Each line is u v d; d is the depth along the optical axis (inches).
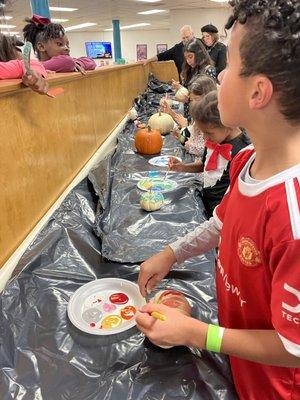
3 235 37.9
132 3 341.7
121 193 59.7
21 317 31.9
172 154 83.6
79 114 66.5
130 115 118.7
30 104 44.3
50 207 50.7
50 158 51.7
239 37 17.0
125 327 30.3
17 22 384.5
